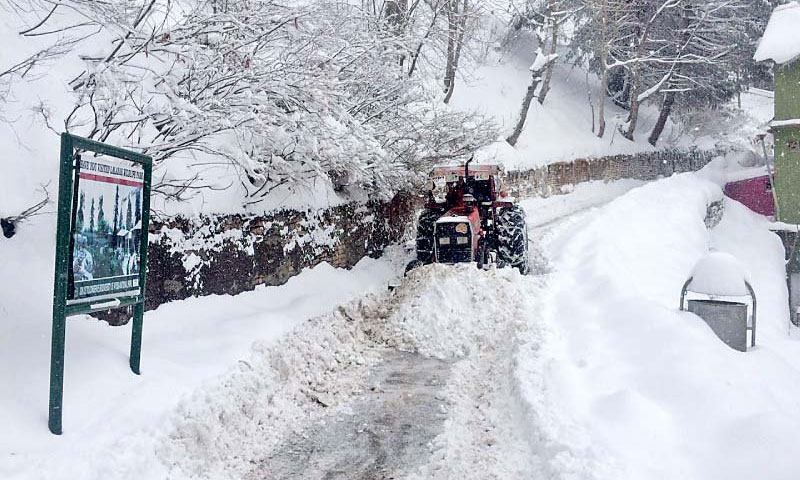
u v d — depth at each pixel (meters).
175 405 4.29
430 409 5.48
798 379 5.80
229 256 6.85
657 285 9.17
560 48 33.03
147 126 6.42
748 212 21.67
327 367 6.43
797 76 17.42
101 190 4.15
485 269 8.49
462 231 8.70
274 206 7.68
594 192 24.25
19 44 5.95
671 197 17.12
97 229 4.11
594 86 33.34
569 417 4.58
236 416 4.76
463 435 4.86
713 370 5.02
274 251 7.63
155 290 5.86
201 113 5.70
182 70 6.40
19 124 5.47
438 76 16.02
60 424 3.71
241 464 4.41
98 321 5.14
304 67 6.87
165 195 6.01
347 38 8.26
